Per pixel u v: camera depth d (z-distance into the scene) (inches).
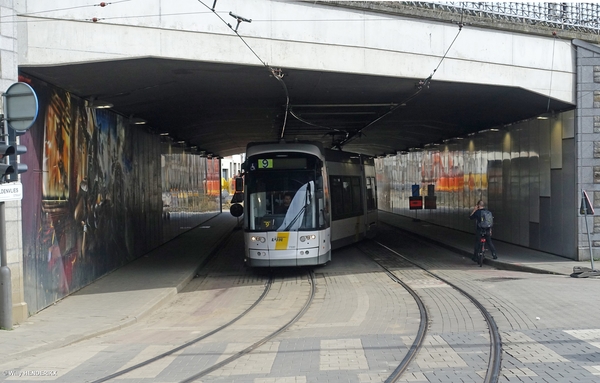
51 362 335.0
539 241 802.8
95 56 464.4
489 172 1002.7
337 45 565.9
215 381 282.4
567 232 724.0
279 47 538.9
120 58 473.1
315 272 706.2
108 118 684.1
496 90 678.5
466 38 633.6
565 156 725.3
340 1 560.7
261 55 530.6
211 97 702.5
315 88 658.2
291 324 430.0
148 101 675.4
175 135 1066.1
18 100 387.9
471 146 1106.7
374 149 1713.8
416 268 707.4
